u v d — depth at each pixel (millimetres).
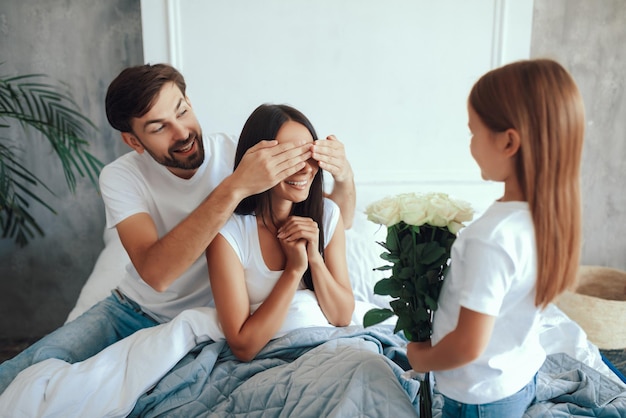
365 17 2105
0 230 2484
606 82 2385
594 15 2303
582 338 1607
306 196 1281
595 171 2496
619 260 2617
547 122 806
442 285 993
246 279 1339
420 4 2104
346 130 2223
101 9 2242
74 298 2613
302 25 2098
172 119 1289
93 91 2328
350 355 1140
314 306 1370
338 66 2150
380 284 1058
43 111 2338
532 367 972
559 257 841
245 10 2064
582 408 1157
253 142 1255
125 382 1197
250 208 1321
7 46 2248
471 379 936
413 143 2250
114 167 1422
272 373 1187
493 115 841
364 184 2258
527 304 895
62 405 1146
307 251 1315
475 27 2141
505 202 884
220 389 1212
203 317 1296
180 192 1457
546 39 2318
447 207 959
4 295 2566
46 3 2217
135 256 1320
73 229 2518
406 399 1046
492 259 828
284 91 2162
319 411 1055
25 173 2414
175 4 2027
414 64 2164
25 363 1307
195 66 2105
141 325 1507
